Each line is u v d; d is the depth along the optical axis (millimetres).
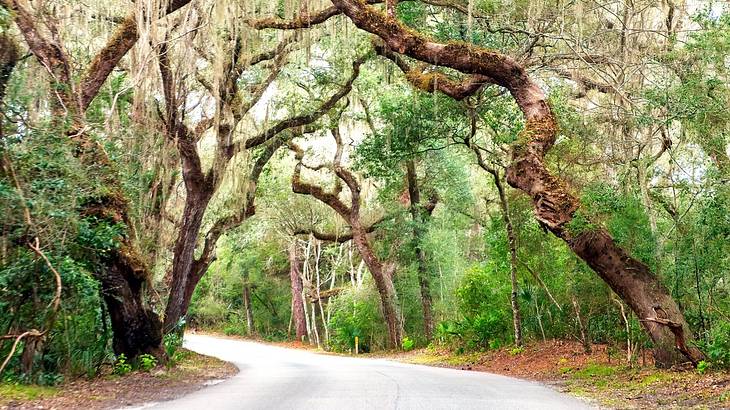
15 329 11664
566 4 17859
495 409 8703
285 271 51156
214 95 18188
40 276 11523
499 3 17766
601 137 18438
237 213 23500
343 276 47094
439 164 30141
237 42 19953
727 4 14852
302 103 24734
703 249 13273
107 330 15016
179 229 22766
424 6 19203
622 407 9188
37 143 11281
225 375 16891
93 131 14922
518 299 22719
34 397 9750
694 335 13938
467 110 19891
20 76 11781
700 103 13609
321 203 34125
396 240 32375
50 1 14922
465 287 26016
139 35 15320
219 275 52969
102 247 12852
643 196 15250
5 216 10570
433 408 8773
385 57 21938
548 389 12484
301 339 46156
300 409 8711
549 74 19391
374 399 9992
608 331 17281
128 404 9758
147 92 16797
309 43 19250
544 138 14266
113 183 13805
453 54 14633
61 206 11266
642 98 15992
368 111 26406
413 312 34219
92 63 15156
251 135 24594
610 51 17391
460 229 34938
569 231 13586
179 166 22797
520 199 21047
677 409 8758
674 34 16375
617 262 13430
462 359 24141
